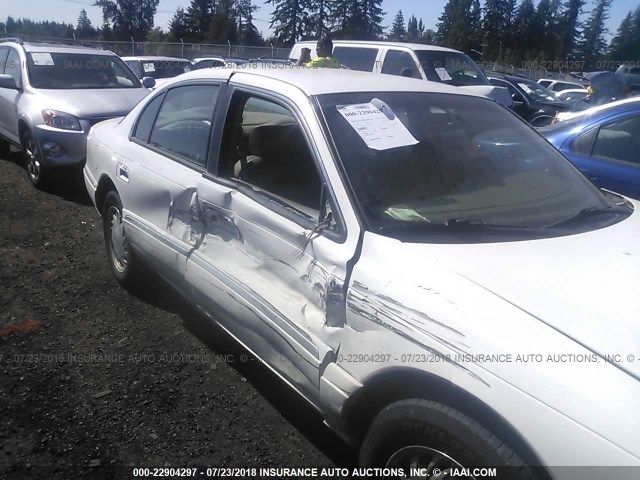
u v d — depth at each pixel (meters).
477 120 3.23
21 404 3.12
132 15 64.38
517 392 1.84
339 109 2.81
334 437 2.98
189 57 31.52
